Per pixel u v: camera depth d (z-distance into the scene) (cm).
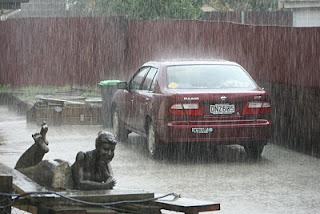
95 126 4041
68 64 6141
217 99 2853
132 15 6775
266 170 2728
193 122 2852
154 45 5531
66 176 1471
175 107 2848
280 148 3253
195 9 6794
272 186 2431
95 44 6156
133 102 3219
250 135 2875
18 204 1334
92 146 3288
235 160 2947
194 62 3072
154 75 3083
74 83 6156
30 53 6119
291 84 3284
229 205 2147
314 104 3069
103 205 1293
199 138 2853
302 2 6444
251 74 3728
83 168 1477
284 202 2186
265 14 7625
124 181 2508
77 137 3591
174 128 2844
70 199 1280
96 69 6162
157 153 2950
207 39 4544
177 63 3056
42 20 6112
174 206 1324
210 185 2452
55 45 6134
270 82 3456
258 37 3656
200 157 3020
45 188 1438
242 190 2366
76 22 6138
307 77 3156
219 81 2977
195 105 2850
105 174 1494
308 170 2722
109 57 6156
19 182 1412
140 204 1348
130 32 6003
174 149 3094
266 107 2903
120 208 1347
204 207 1325
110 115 3972
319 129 3045
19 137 3566
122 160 2942
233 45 4028
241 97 2869
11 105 5150
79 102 4231
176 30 5131
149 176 2606
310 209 2092
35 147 1653
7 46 6119
